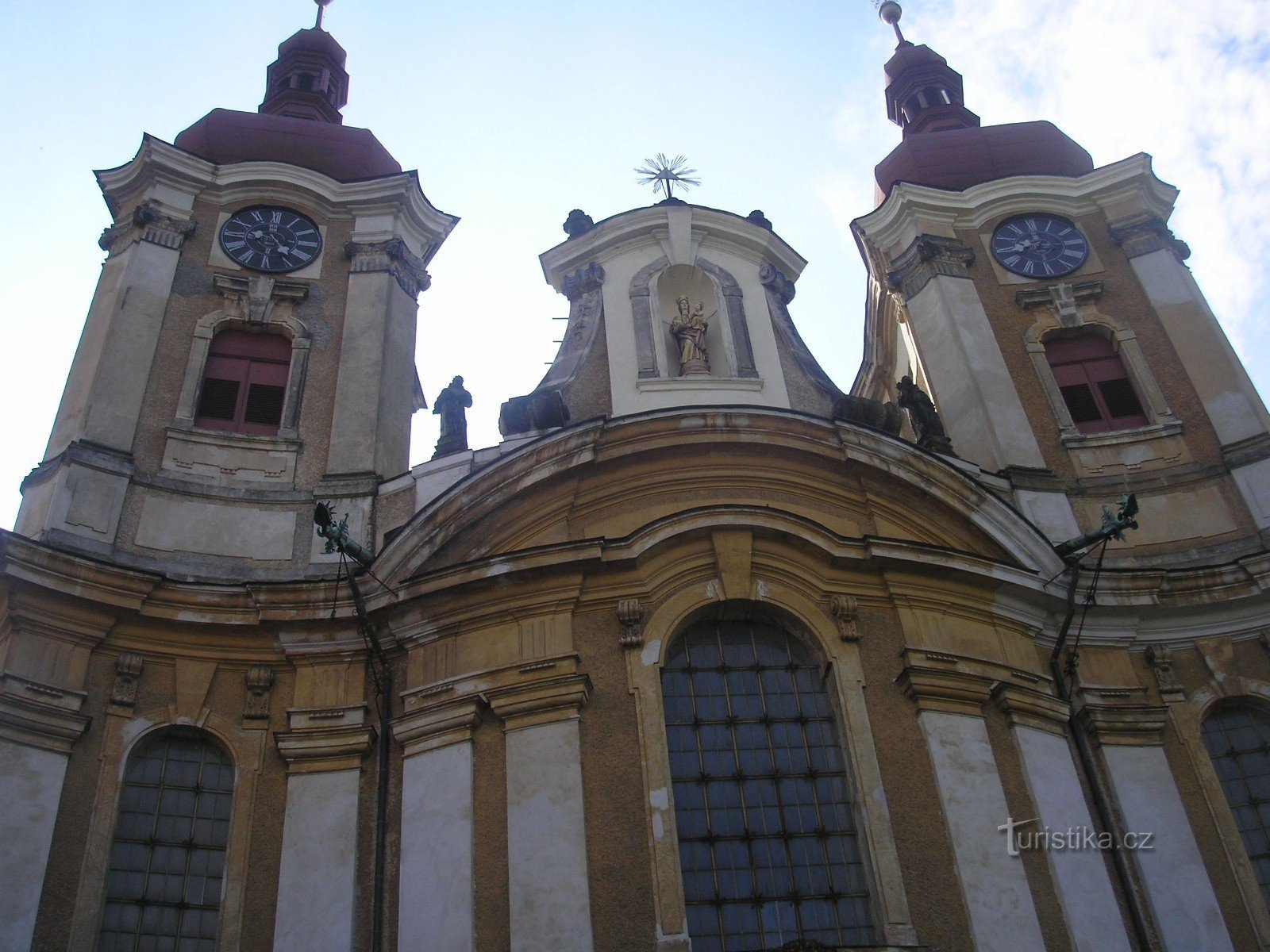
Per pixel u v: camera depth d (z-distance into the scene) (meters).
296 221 24.69
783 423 20.30
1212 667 19.61
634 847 16.44
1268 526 20.86
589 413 22.19
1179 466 22.09
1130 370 23.67
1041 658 19.47
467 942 15.96
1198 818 18.23
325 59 31.98
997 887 16.50
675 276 24.47
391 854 17.11
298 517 20.59
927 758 17.45
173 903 16.77
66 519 19.27
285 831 17.27
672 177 26.16
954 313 24.44
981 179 27.16
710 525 18.78
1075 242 25.77
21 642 17.59
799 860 16.81
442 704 17.83
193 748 18.03
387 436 21.97
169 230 23.66
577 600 18.48
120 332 21.84
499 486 19.64
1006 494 21.56
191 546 19.86
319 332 23.17
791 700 18.19
